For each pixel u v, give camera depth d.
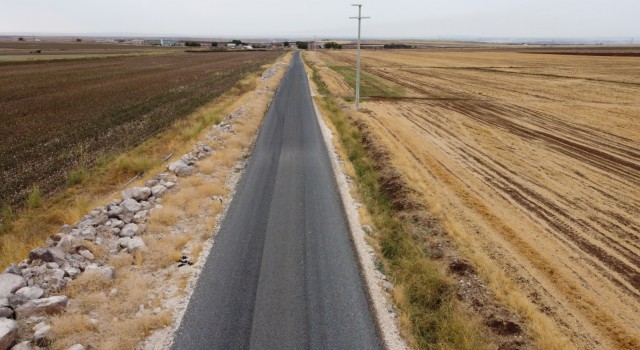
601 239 11.23
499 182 15.61
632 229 11.85
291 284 8.73
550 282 9.18
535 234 11.41
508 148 20.64
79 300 7.87
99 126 22.86
